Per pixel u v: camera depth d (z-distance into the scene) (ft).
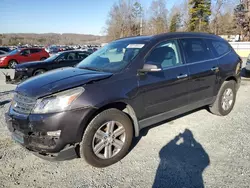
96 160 10.30
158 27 181.78
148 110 11.99
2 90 28.53
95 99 9.84
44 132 9.30
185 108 13.99
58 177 9.91
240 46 75.31
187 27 167.63
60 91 9.50
